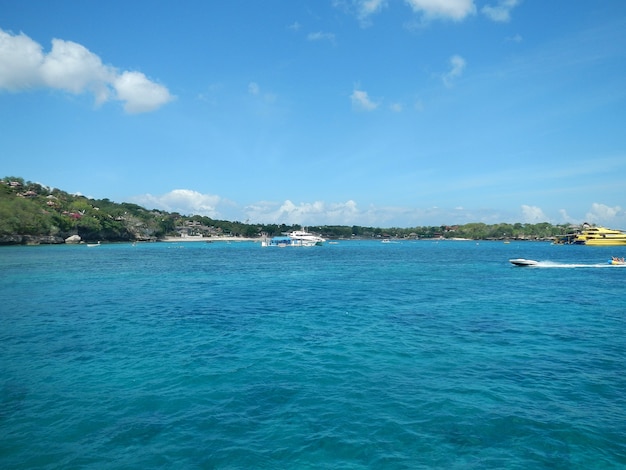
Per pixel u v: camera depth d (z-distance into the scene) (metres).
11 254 106.50
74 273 59.50
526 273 60.00
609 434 11.60
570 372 16.58
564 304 32.75
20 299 35.41
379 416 12.65
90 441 11.21
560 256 112.12
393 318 27.30
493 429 11.87
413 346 20.36
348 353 19.19
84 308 31.03
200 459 10.36
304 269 68.69
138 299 35.53
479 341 21.30
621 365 17.45
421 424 12.16
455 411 13.00
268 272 62.97
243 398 14.02
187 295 38.03
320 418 12.53
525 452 10.70
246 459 10.37
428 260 94.25
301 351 19.53
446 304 32.88
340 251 149.38
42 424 12.16
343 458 10.44
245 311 29.92
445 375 16.22
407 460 10.36
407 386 15.07
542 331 23.50
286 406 13.38
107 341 21.36
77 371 16.72
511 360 18.11
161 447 10.91
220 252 137.75
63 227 182.00
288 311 29.92
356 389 14.78
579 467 10.07
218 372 16.59
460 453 10.66
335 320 26.70
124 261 86.50
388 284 46.81
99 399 13.95
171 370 16.84
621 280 50.16
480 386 15.08
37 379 15.81
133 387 15.01
